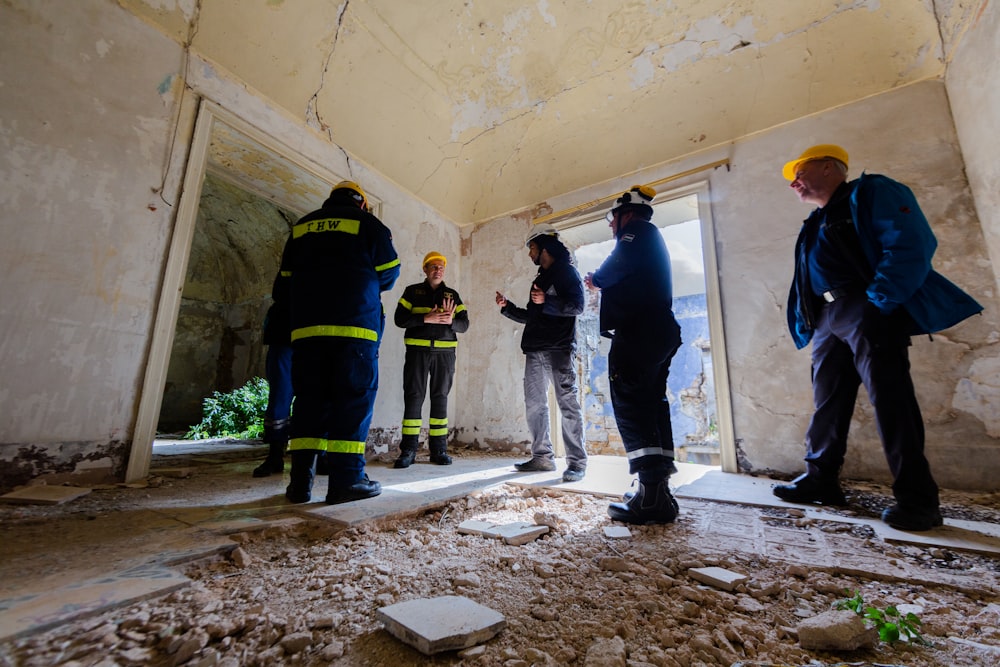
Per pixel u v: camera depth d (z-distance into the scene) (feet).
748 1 10.32
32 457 6.46
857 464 8.96
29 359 6.53
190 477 8.25
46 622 2.53
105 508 5.59
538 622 2.99
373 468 10.18
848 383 6.70
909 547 4.64
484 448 15.03
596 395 26.66
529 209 15.89
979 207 8.39
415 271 14.98
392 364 13.48
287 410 8.94
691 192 12.40
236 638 2.68
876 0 9.36
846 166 6.60
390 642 2.71
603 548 4.64
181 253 8.52
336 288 6.21
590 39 12.05
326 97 11.66
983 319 8.27
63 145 7.14
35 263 6.70
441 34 12.17
